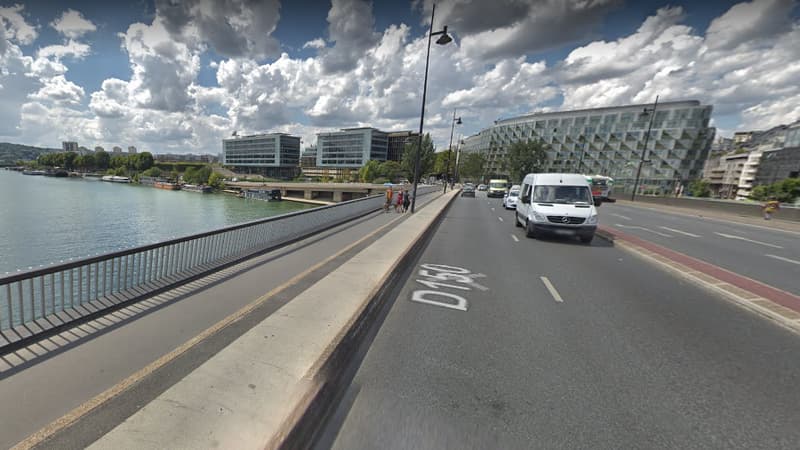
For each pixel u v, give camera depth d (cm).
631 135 8456
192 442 221
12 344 331
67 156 19050
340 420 264
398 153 14488
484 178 12031
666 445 244
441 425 260
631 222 1819
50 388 278
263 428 233
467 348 385
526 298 559
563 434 253
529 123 10188
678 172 7925
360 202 1662
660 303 545
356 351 373
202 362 315
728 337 424
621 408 284
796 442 249
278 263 712
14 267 2506
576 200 1109
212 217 5506
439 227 1409
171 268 569
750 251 1030
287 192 9388
